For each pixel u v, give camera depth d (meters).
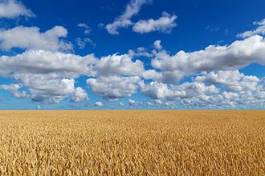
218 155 9.94
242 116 38.28
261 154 10.05
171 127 21.61
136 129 20.02
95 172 7.86
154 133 17.33
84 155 10.02
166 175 7.42
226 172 7.85
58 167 8.18
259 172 7.68
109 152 10.80
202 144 12.81
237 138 14.70
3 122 27.22
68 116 39.00
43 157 9.80
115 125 23.59
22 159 9.39
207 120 30.25
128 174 7.68
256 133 17.19
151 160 9.31
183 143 13.22
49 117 36.38
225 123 25.92
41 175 7.47
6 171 8.16
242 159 9.37
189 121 28.69
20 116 39.16
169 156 9.88
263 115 41.03
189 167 8.44
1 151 10.87
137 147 11.77
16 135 16.33
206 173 7.62
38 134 16.88
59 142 13.68
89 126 22.61
